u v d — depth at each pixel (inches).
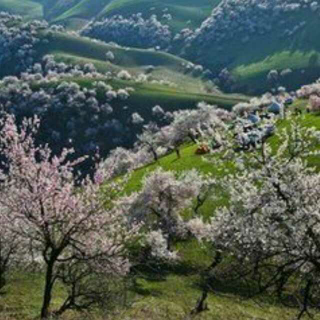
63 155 1035.3
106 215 1079.0
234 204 1043.3
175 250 2706.7
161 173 2785.4
